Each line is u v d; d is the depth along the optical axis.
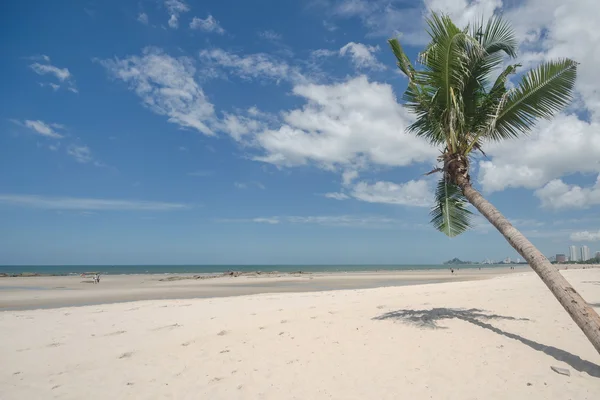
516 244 6.66
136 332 10.43
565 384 4.83
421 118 9.59
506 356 5.87
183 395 5.54
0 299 22.14
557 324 7.66
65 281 42.84
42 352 8.60
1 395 5.99
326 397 5.04
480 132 8.27
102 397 5.72
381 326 8.15
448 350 6.29
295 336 7.94
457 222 9.31
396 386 5.14
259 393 5.35
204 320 11.80
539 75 7.77
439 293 15.88
